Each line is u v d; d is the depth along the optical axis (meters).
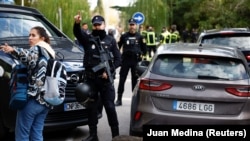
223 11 30.84
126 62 10.06
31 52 5.04
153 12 43.50
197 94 5.69
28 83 5.10
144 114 5.84
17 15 7.97
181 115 5.68
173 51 6.16
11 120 6.27
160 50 6.38
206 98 5.67
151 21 43.53
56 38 8.01
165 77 5.85
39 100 5.11
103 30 6.81
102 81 6.38
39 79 5.06
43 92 5.09
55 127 6.44
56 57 6.87
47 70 5.11
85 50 6.40
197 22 47.81
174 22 54.34
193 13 48.19
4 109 6.28
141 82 5.97
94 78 6.34
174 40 22.59
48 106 5.21
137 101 5.97
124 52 10.06
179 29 55.25
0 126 6.44
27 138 5.23
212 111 5.69
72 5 31.19
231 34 10.30
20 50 5.01
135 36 10.09
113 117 6.58
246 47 10.05
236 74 5.88
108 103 6.53
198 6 46.34
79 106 6.68
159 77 5.87
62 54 7.17
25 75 5.09
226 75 5.84
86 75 6.41
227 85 5.70
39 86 5.07
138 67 7.27
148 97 5.85
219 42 10.27
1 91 6.27
